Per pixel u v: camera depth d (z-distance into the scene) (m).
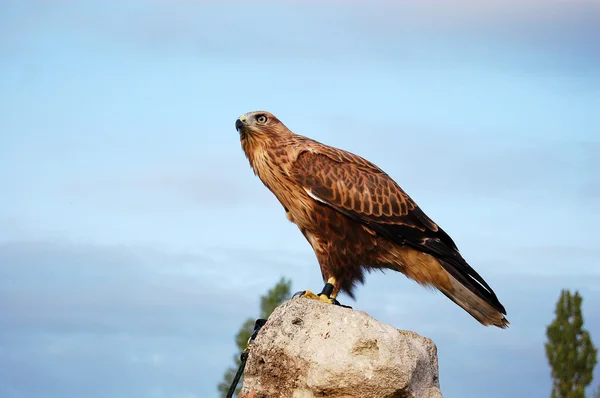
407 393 10.49
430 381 11.09
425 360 10.96
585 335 32.62
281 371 10.73
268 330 10.93
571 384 32.09
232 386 11.51
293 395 10.65
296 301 10.95
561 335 32.72
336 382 10.43
